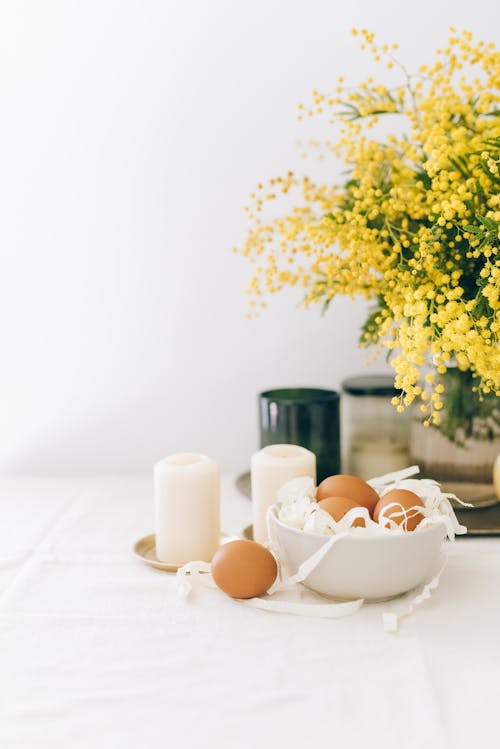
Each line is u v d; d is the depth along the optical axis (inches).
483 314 33.4
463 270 35.6
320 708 27.5
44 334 47.6
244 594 32.7
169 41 45.4
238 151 45.9
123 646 30.4
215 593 33.9
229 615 32.3
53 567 35.9
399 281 35.4
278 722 27.0
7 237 46.9
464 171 35.5
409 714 27.2
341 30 45.1
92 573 35.4
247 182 46.1
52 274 47.1
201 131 45.9
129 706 27.6
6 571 35.8
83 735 26.5
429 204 35.8
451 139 36.2
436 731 26.5
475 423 39.5
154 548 37.9
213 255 46.7
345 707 27.5
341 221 36.5
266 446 41.2
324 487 35.2
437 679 28.7
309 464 37.2
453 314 32.7
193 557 36.0
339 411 42.1
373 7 45.0
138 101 45.8
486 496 40.3
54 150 46.3
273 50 45.4
